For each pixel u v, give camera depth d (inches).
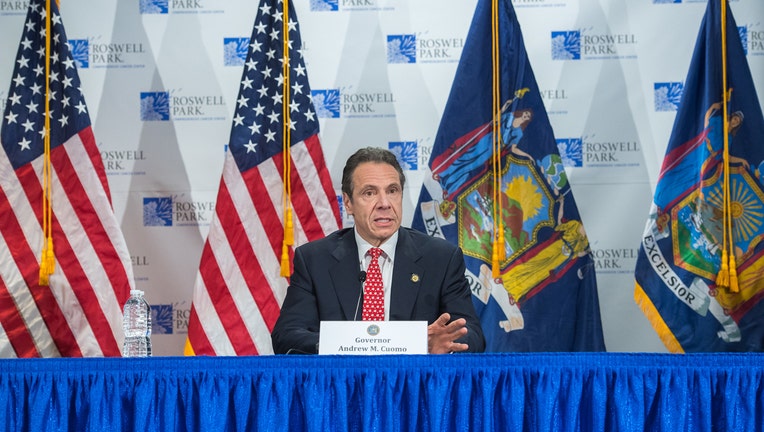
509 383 222.7
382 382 223.1
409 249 310.8
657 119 427.2
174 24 431.5
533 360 223.6
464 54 406.9
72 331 392.2
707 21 398.3
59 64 401.4
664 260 393.1
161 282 429.1
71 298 392.8
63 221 394.9
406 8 430.3
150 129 430.3
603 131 427.2
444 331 258.4
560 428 222.5
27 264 392.2
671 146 398.6
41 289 391.9
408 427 222.1
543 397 221.0
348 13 430.9
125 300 394.0
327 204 403.9
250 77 407.2
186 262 429.7
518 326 395.9
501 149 402.6
